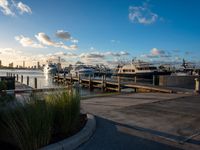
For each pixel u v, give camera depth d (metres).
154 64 43.16
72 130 5.46
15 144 4.36
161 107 9.72
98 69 65.88
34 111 4.25
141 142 5.11
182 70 43.94
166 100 11.98
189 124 6.81
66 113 5.25
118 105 10.15
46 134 4.38
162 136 5.58
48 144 4.43
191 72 40.97
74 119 5.48
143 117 7.66
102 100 11.88
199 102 11.34
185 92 17.09
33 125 4.12
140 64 43.03
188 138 5.48
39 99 4.83
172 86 24.23
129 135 5.60
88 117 6.97
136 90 25.30
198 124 6.83
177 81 25.67
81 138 4.94
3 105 4.58
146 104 10.51
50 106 4.93
